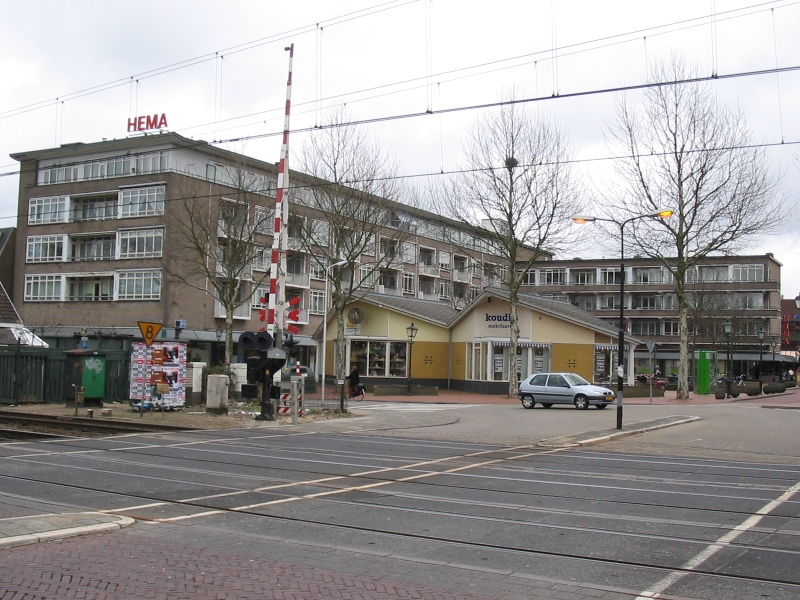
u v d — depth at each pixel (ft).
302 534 28.30
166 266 165.37
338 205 124.77
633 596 21.13
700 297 216.54
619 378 76.18
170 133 184.24
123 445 56.18
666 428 80.48
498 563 24.45
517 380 144.05
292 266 211.61
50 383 95.04
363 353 165.48
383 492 37.40
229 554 25.04
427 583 22.15
